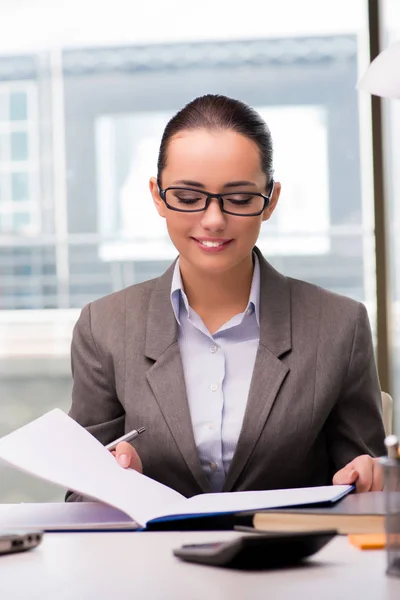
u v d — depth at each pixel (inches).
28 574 41.1
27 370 187.6
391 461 39.9
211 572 40.8
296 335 67.8
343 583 38.3
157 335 68.2
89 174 186.5
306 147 175.5
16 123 185.6
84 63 185.5
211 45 183.3
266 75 180.5
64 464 53.1
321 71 176.7
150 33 185.8
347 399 68.7
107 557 44.2
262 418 64.8
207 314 69.1
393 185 147.8
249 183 62.0
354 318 69.5
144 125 186.1
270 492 54.7
